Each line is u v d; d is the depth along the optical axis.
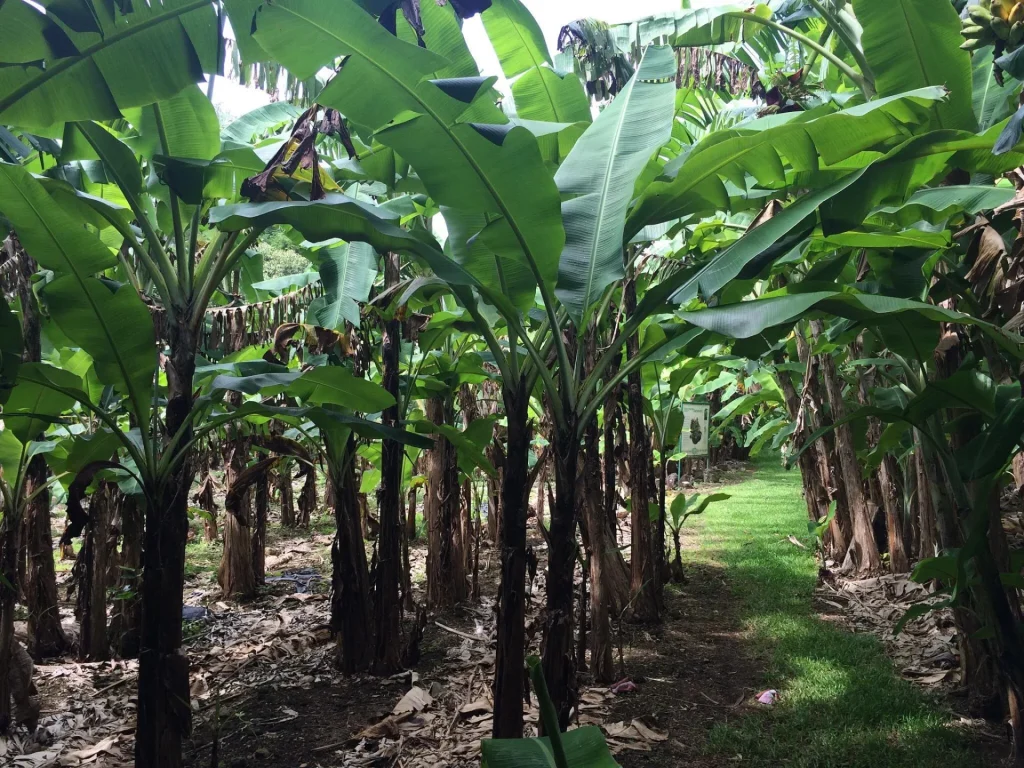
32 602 5.43
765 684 4.54
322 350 4.61
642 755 3.70
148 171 4.75
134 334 3.19
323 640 5.63
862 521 6.91
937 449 3.49
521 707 3.24
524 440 3.26
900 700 4.08
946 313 2.57
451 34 3.22
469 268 3.48
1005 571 3.46
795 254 3.83
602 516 4.75
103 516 5.38
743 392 12.26
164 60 2.88
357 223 3.05
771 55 5.86
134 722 4.31
